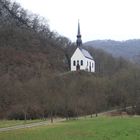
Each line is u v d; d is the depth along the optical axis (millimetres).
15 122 91000
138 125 66312
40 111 109938
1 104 117375
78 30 190375
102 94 127562
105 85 133375
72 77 147125
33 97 117500
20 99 119188
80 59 179875
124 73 151500
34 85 123688
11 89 126562
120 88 133125
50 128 64062
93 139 47750
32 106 111250
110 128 61406
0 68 154875
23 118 107000
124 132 55469
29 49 189875
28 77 149250
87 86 130625
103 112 122188
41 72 160125
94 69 194125
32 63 172250
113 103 130125
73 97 117125
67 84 128250
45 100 113625
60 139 47969
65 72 169250
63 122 84375
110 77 153750
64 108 111562
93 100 122438
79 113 113625
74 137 50000
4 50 176250
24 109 108438
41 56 186125
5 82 133500
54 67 179625
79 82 132375
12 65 162250
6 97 121188
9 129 66938
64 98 113938
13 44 188250
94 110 118750
